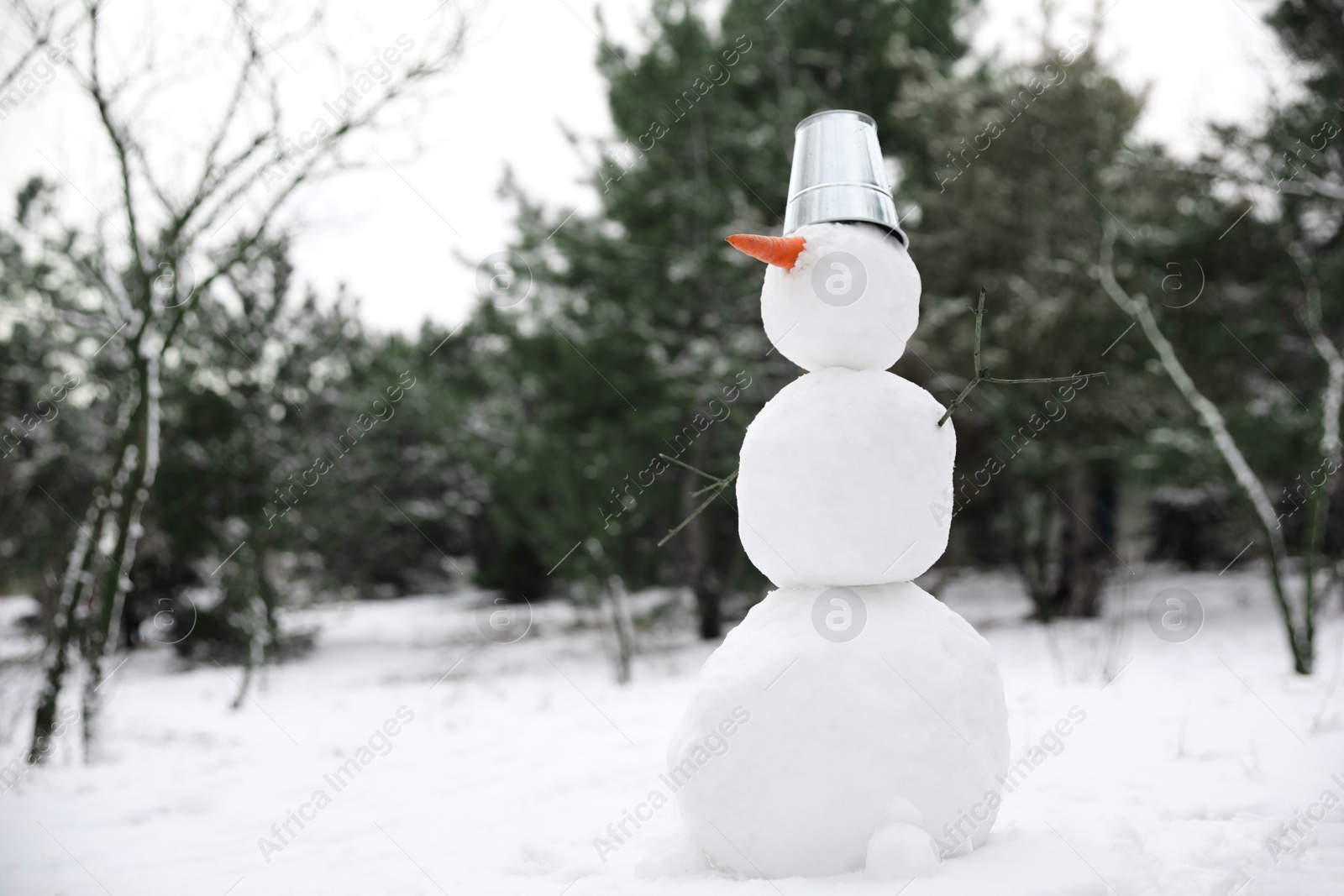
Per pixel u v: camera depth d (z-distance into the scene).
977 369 2.88
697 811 2.90
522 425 12.95
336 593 15.88
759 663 2.85
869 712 2.73
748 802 2.78
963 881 2.60
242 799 5.01
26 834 4.33
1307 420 10.02
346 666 14.31
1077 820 3.52
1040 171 10.88
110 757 6.73
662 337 12.67
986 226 11.30
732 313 12.66
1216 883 2.74
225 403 13.17
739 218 12.49
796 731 2.73
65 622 6.49
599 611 10.84
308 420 14.48
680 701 7.49
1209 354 10.73
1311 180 10.34
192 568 14.75
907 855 2.63
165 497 13.02
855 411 2.92
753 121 12.61
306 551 14.97
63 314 8.35
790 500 2.91
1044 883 2.59
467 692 10.00
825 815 2.71
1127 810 3.68
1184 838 3.25
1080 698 6.53
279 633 13.84
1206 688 6.68
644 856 3.18
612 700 8.08
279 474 13.22
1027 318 11.05
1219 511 15.08
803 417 2.96
